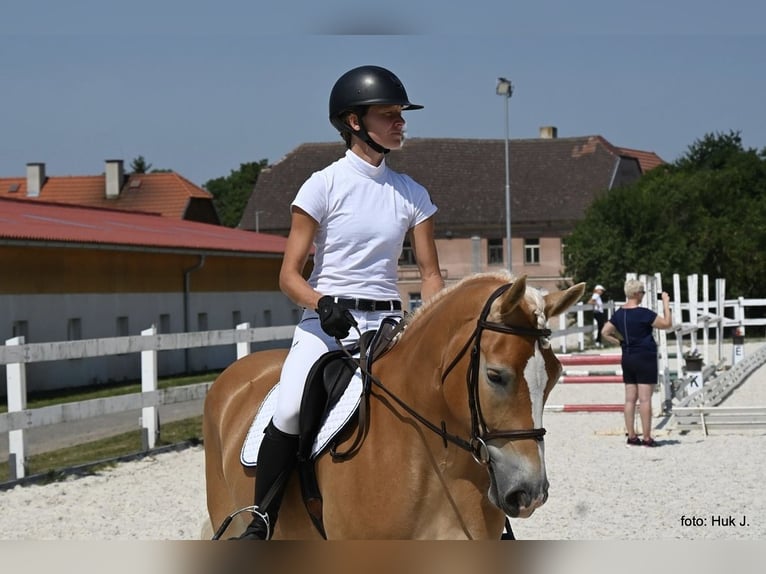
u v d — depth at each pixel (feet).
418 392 11.96
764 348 63.36
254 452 13.85
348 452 12.31
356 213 13.20
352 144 13.43
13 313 63.21
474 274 12.53
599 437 38.60
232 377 16.33
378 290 13.41
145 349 37.06
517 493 10.61
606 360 46.55
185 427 43.06
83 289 70.44
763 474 29.86
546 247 155.63
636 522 23.84
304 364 13.12
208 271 87.76
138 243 73.26
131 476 31.71
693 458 33.19
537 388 10.77
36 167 165.99
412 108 13.25
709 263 109.81
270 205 168.76
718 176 112.88
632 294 36.70
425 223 13.76
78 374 67.92
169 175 162.50
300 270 13.16
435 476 11.77
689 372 44.88
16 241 61.21
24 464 31.04
